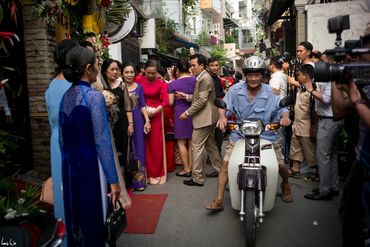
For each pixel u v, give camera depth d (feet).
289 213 13.99
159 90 18.25
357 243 9.07
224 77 34.01
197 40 81.71
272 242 11.71
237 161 11.81
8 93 15.40
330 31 7.64
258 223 12.67
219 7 103.09
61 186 8.81
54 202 8.95
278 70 20.67
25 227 6.55
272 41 56.29
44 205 11.16
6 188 11.41
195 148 17.65
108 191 8.87
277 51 59.88
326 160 14.96
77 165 8.21
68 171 8.34
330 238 11.93
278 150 13.42
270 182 11.80
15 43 15.61
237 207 12.16
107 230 8.48
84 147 8.19
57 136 8.91
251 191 10.89
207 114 17.20
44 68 15.90
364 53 6.96
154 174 18.29
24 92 16.29
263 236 12.15
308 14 21.58
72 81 8.34
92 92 8.22
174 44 52.11
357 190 8.67
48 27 15.81
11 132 14.35
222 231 12.64
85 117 8.11
